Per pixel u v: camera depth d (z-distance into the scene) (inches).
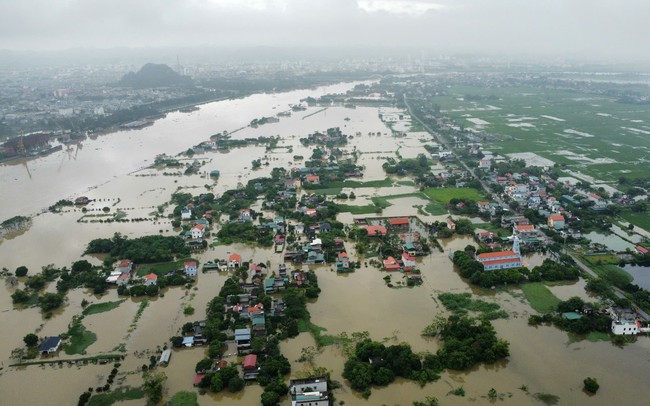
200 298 6584.6
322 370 4901.6
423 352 5300.2
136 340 5634.8
